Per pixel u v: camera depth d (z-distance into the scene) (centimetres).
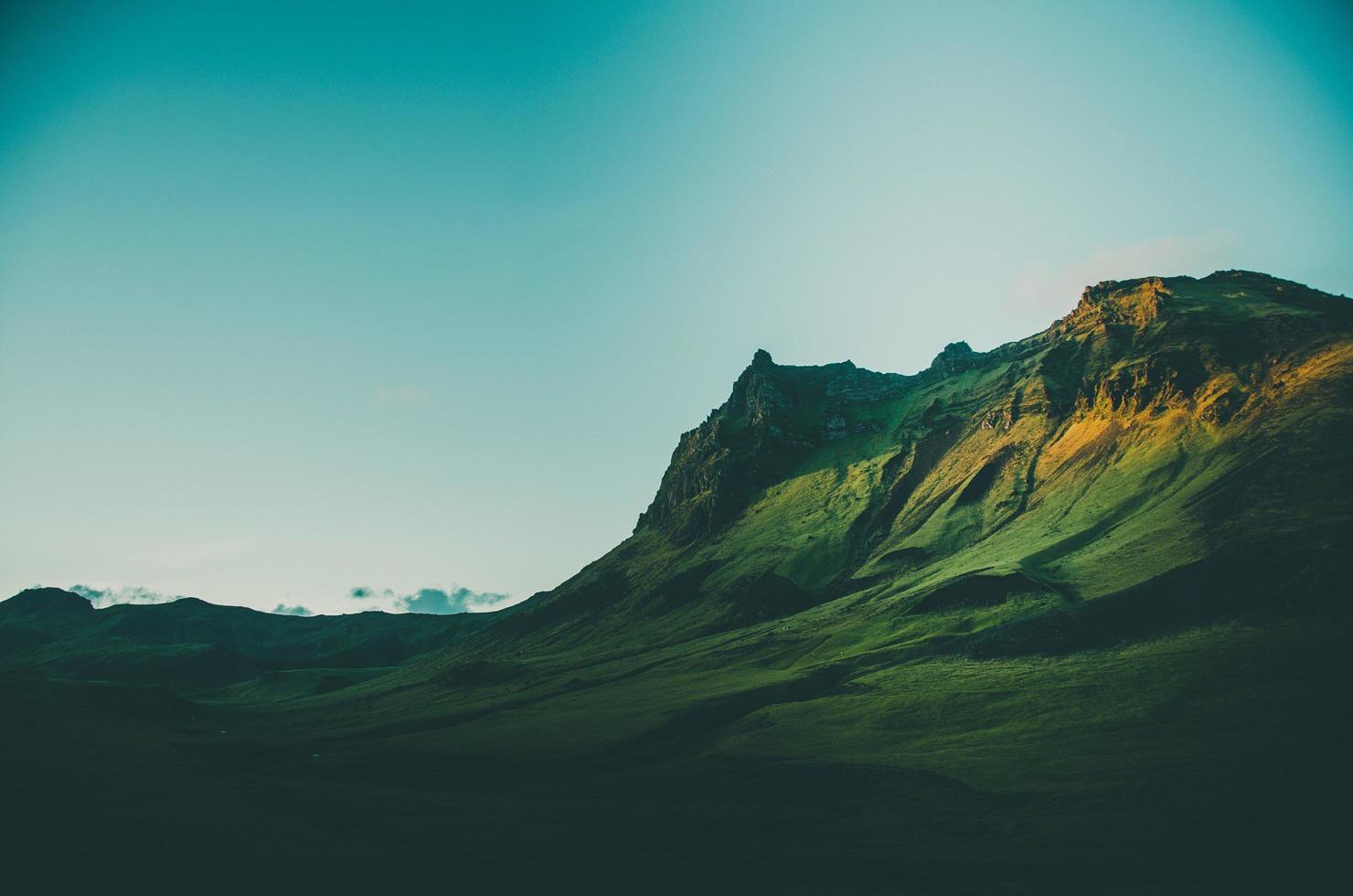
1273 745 7238
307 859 6794
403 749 12875
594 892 5981
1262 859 5403
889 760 8938
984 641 12550
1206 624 10844
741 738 10881
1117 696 9462
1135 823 6291
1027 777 7750
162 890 5925
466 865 6656
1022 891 5412
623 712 13562
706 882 6138
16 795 8644
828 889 5819
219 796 9462
